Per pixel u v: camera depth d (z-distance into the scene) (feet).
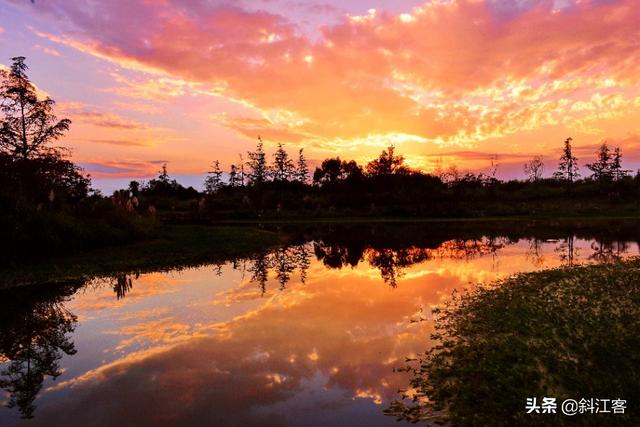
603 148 238.48
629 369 20.51
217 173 289.94
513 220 148.05
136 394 22.94
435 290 45.21
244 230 106.11
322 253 79.30
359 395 22.04
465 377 22.06
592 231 107.96
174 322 35.55
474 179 240.53
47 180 81.05
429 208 179.83
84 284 50.14
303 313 37.47
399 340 29.60
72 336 32.65
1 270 54.80
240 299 43.14
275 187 257.14
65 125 93.09
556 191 212.02
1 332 34.17
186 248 75.41
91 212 81.30
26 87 88.22
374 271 59.31
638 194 188.44
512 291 39.17
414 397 21.33
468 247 82.99
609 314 28.14
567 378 20.34
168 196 230.07
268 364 26.35
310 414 20.35
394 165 249.96
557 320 28.22
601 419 17.08
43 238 61.21
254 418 20.15
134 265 61.05
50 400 22.71
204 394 22.68
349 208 191.31
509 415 18.21
